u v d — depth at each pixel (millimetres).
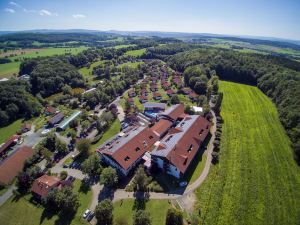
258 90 170500
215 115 125375
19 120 134000
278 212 64750
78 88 186000
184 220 60969
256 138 102938
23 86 162875
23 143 107375
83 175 80375
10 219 64688
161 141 92250
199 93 166750
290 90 132625
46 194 69000
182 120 109750
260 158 88625
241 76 192750
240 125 114500
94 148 97562
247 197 69312
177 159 76875
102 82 193125
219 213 63531
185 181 74812
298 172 82000
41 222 62844
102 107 147875
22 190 74938
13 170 83500
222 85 181750
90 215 63156
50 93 182000
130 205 66438
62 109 145625
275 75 161625
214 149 92438
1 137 115938
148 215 56781
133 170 81250
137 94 170000
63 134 112688
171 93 163125
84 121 115688
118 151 80188
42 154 88062
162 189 71438
